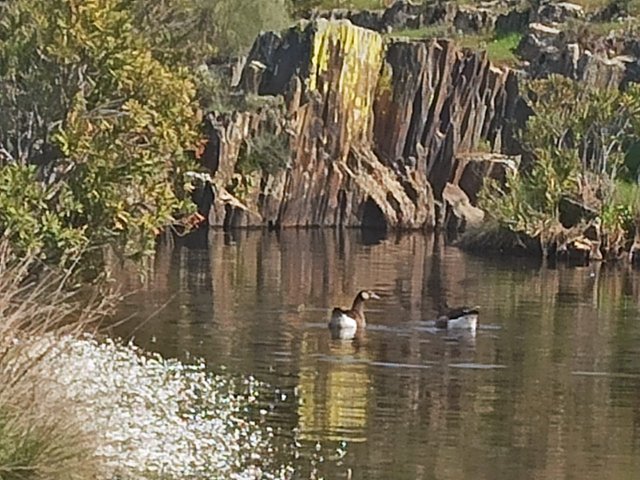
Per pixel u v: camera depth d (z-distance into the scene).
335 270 45.53
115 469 16.14
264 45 72.94
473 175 71.81
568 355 27.62
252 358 25.98
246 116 67.69
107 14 23.02
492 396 22.95
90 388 18.67
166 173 24.30
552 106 61.06
